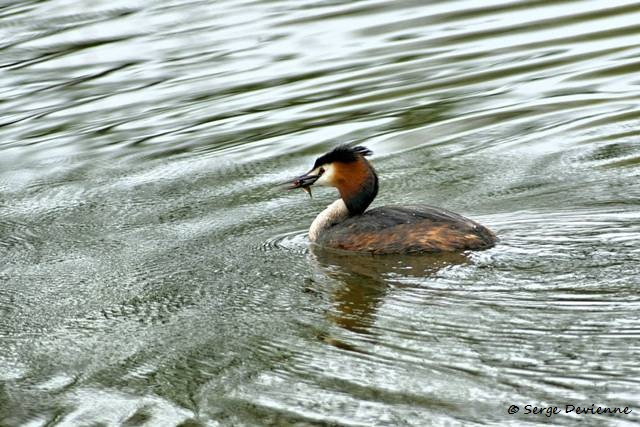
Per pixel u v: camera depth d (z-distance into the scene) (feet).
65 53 75.36
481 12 77.56
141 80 70.38
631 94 61.46
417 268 40.50
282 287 40.24
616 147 54.39
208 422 31.19
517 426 29.12
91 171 58.03
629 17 73.61
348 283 39.78
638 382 30.73
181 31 78.02
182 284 41.78
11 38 78.74
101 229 49.62
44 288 42.86
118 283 42.65
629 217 44.34
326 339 35.27
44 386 34.55
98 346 37.09
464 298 37.24
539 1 78.89
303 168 55.83
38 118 66.08
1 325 39.58
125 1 86.02
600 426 28.71
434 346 33.88
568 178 50.65
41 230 50.19
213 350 35.70
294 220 48.75
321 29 76.59
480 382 31.48
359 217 44.37
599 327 34.09
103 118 65.51
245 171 56.13
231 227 48.21
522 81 65.10
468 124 60.03
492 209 47.39
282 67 70.44
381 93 65.21
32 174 58.29
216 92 67.62
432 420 29.86
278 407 31.45
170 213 50.96
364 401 31.22
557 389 30.71
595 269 38.68
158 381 34.06
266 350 35.14
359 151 45.14
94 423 31.83
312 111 63.57
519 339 33.76
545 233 43.11
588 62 66.80
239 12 81.76
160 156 59.47
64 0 86.63
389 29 75.56
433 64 68.85
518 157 54.65
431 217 43.09
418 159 55.98
